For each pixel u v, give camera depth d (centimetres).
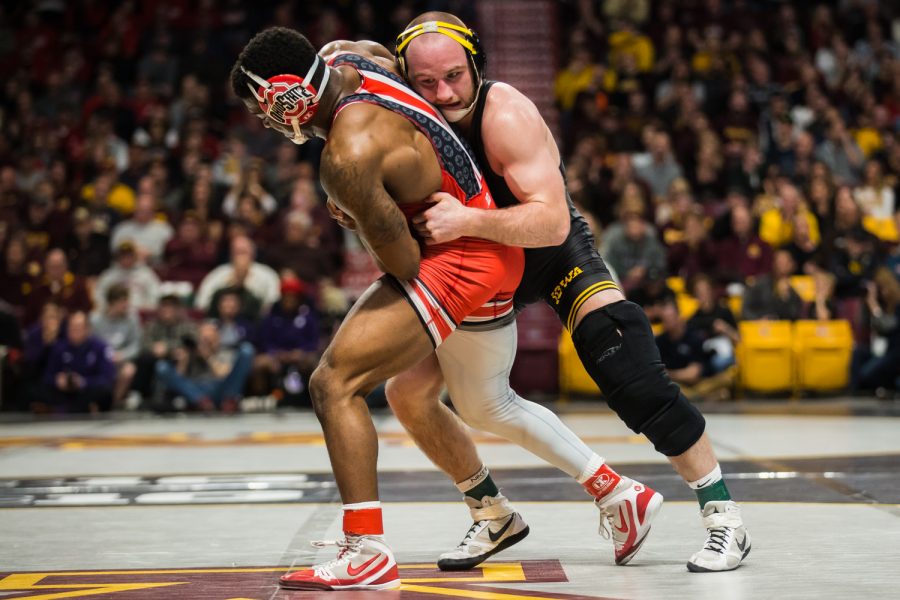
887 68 1773
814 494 528
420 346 355
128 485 614
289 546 421
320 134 358
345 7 1888
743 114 1645
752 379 1223
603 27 1900
